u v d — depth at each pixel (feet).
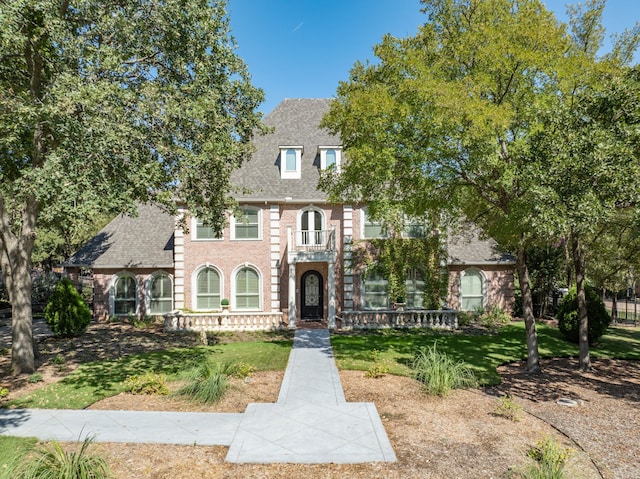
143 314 75.66
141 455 24.39
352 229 72.79
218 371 36.63
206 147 37.65
